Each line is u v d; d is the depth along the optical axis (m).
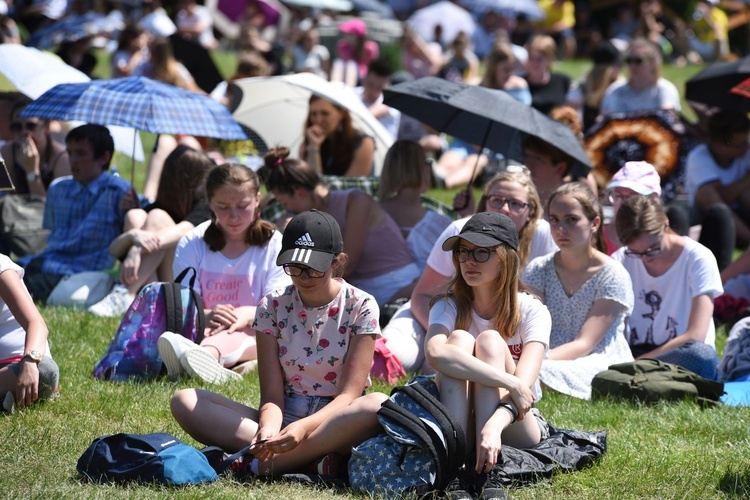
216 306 20.33
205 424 14.45
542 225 20.94
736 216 30.58
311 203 23.36
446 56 64.56
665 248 21.09
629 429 16.78
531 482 13.95
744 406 18.19
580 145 24.67
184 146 24.77
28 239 27.23
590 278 19.69
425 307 20.47
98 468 13.53
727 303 25.31
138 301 19.44
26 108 25.12
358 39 54.47
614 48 41.16
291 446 13.64
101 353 20.86
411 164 24.30
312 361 14.52
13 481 13.22
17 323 16.98
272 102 32.53
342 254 14.59
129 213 24.77
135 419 16.44
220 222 20.22
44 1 68.62
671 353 20.05
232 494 13.02
